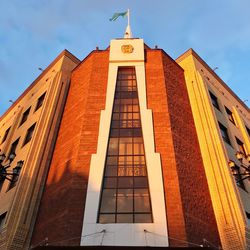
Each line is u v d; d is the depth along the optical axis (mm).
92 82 23000
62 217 16406
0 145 29750
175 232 15477
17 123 28594
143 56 24406
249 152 25781
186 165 19203
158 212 16094
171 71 25219
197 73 26266
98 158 18469
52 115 23516
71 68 28250
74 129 20969
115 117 20891
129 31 29719
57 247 14133
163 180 17531
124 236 15258
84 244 15062
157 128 20109
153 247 13945
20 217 17750
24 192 19000
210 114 23125
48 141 22047
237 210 17859
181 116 22281
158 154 18641
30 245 17016
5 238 16969
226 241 16969
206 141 21750
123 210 16469
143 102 21484
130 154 18922
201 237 16203
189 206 17047
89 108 21266
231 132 25547
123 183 17609
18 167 16109
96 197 16750
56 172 19734
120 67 23844
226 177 19516
